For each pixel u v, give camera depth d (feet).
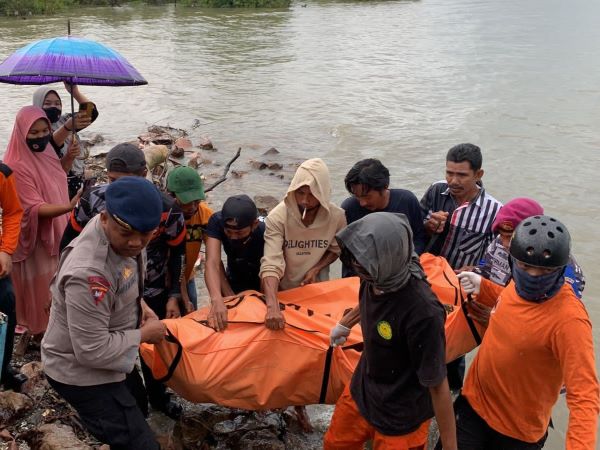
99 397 11.40
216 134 44.47
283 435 14.99
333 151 40.60
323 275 15.51
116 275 10.79
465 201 16.22
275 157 39.55
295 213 14.64
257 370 13.15
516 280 10.57
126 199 10.06
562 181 34.88
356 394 11.89
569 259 10.69
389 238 9.78
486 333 11.73
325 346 13.21
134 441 11.69
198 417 15.24
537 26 104.68
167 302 15.48
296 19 116.67
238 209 13.78
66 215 17.08
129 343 11.23
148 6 143.23
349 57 74.90
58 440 13.01
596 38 88.38
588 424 9.70
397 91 57.16
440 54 76.74
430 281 14.47
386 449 11.49
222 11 131.34
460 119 47.32
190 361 13.04
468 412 12.09
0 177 14.07
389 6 145.59
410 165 37.91
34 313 16.57
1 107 50.62
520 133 43.83
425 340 10.25
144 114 49.55
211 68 67.77
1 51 72.95
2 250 14.32
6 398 14.28
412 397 11.17
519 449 11.62
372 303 10.74
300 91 57.31
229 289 15.25
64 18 114.93
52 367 11.29
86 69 16.46
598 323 20.68
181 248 14.96
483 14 126.00
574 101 52.70
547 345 10.50
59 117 21.21
